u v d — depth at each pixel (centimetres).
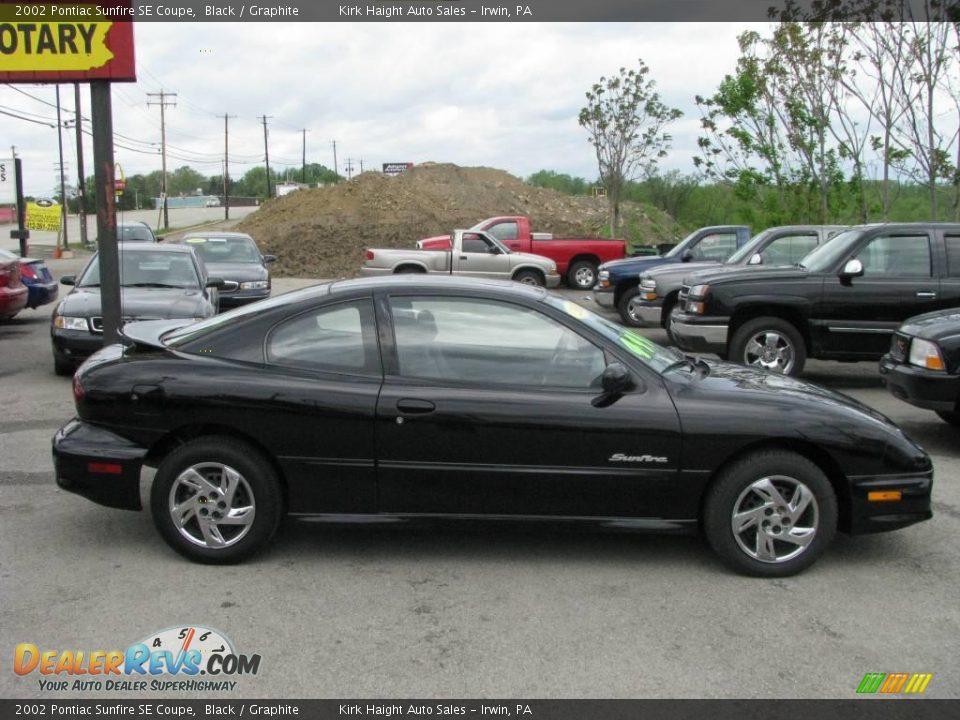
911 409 925
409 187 4306
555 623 416
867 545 526
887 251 988
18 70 920
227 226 6544
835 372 1163
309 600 438
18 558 486
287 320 487
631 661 381
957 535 544
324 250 3194
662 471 467
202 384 470
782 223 2094
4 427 793
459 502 472
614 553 506
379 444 466
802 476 466
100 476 477
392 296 487
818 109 1884
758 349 1001
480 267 2088
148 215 8650
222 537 477
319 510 477
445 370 475
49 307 1850
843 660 385
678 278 1290
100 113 939
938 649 396
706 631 411
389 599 441
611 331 500
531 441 464
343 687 359
